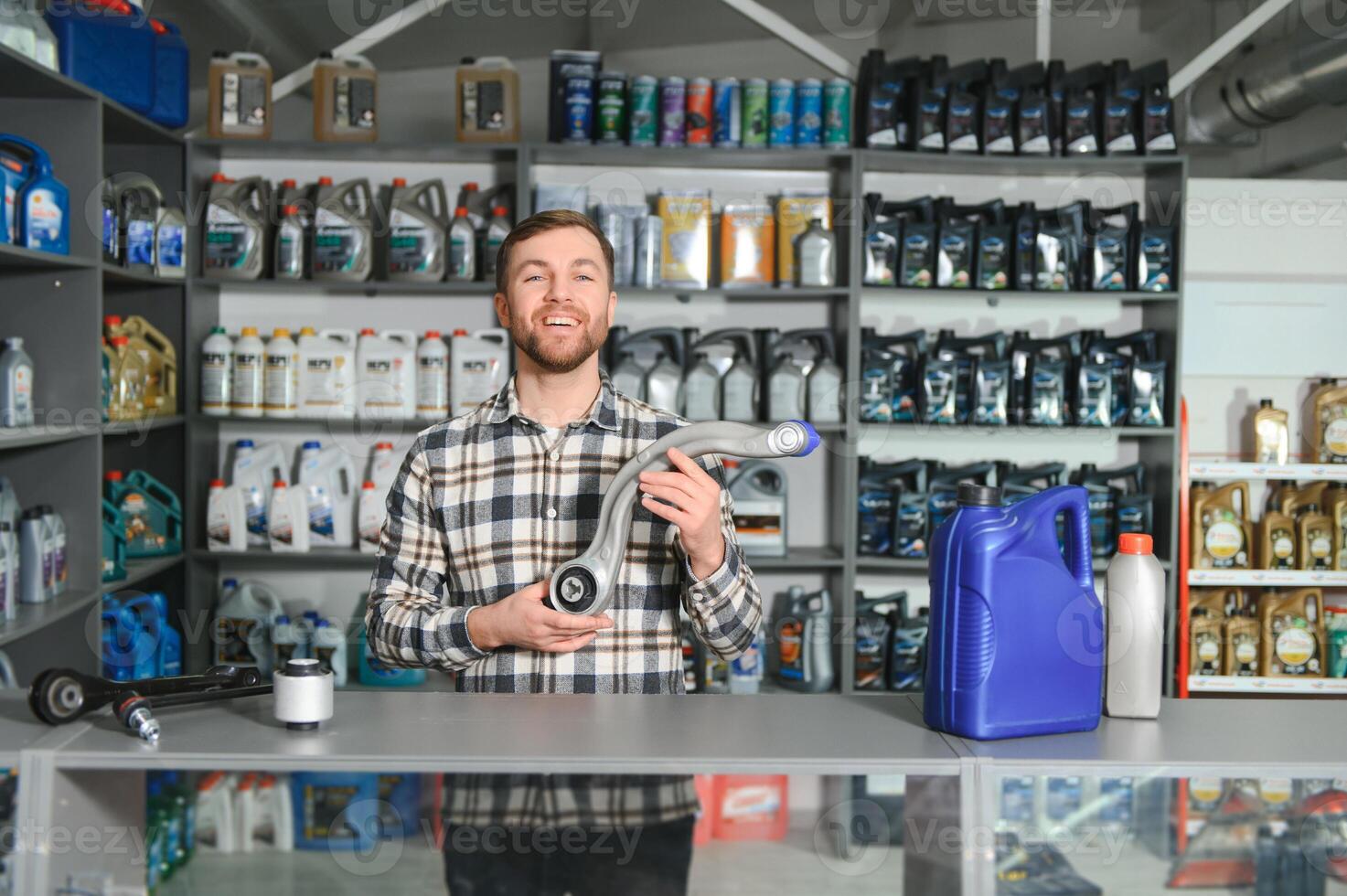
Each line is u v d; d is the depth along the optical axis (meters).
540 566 1.55
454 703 1.23
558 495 1.56
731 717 1.18
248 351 3.25
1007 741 1.09
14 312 2.70
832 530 3.52
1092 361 3.29
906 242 3.30
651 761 1.02
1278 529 3.38
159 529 3.20
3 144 2.55
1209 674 3.39
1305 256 3.56
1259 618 3.44
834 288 3.24
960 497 1.13
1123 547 1.21
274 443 3.39
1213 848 1.03
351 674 3.45
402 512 1.60
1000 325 3.54
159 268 3.15
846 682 3.27
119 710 1.06
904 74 3.31
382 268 3.44
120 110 2.82
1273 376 3.57
